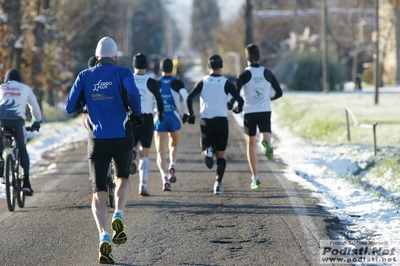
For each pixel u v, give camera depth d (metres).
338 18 139.00
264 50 175.88
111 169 25.86
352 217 23.52
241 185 31.20
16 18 60.38
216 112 28.78
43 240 20.83
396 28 120.75
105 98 18.11
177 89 30.41
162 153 30.47
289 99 88.88
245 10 120.56
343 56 150.00
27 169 26.55
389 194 29.36
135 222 23.27
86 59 141.50
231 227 22.22
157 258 18.45
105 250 17.47
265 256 18.45
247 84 29.30
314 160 39.03
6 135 26.38
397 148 38.03
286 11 194.50
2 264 18.03
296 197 27.44
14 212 25.67
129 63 175.38
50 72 84.12
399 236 20.50
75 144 53.84
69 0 100.44
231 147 47.47
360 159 37.38
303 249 19.14
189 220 23.47
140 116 18.27
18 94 26.59
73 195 29.39
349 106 69.88
